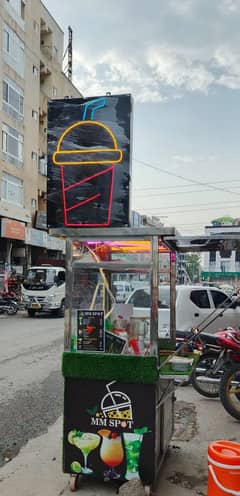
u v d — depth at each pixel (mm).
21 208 27938
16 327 14867
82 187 3676
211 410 5945
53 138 3752
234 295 8750
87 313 3590
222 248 4535
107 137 3637
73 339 3615
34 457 4297
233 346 5844
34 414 5668
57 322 16703
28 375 7781
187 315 8992
